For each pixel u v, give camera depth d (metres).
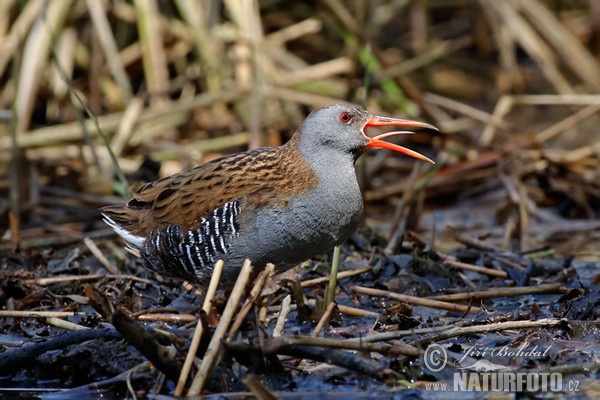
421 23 18.05
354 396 7.71
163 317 9.15
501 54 18.31
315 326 9.11
